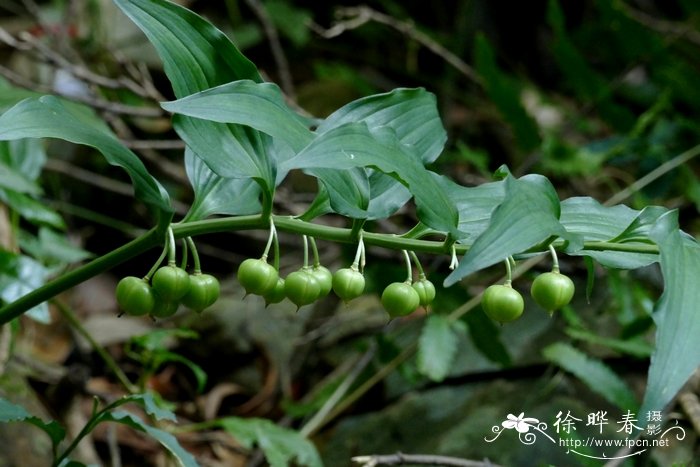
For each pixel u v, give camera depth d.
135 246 0.81
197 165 0.83
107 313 1.72
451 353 1.16
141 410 1.32
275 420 1.49
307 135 0.79
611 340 1.15
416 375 1.31
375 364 1.36
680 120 1.56
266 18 1.55
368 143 0.78
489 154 2.17
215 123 0.81
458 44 2.28
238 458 1.34
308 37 2.36
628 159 1.63
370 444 1.31
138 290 0.80
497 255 0.76
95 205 1.94
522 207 0.77
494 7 2.51
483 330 1.19
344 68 1.98
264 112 0.79
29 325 1.43
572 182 1.73
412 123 0.85
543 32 2.64
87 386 1.26
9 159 1.06
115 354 1.46
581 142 2.05
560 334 1.35
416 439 1.29
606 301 1.35
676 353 0.75
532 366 1.32
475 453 1.21
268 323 1.56
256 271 0.80
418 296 0.81
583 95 1.61
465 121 2.19
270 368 1.51
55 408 1.20
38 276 0.99
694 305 0.76
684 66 1.52
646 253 0.80
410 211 1.55
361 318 1.60
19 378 1.16
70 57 1.70
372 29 2.42
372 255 1.45
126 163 0.79
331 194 0.80
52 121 0.79
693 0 1.64
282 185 1.57
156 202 0.80
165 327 1.56
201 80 0.81
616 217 0.81
